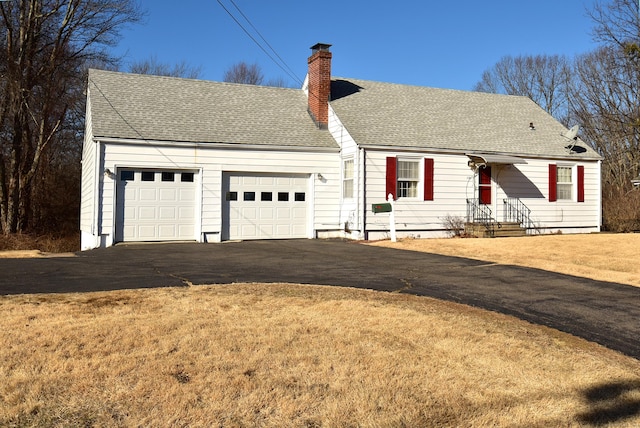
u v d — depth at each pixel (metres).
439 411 4.33
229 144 18.09
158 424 3.99
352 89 22.77
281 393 4.57
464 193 20.31
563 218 22.19
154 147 17.22
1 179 25.98
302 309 7.45
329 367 5.19
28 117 26.84
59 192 32.56
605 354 5.85
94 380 4.73
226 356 5.42
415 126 20.92
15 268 11.18
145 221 17.27
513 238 18.52
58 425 3.96
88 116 20.30
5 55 24.69
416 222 19.50
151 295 8.22
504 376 5.10
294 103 22.25
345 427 4.03
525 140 22.34
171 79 21.27
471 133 21.66
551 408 4.45
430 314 7.29
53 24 26.31
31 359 5.17
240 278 10.27
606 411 4.42
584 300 8.48
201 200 17.77
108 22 27.19
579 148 22.95
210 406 4.30
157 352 5.47
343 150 19.61
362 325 6.65
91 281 9.61
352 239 18.80
